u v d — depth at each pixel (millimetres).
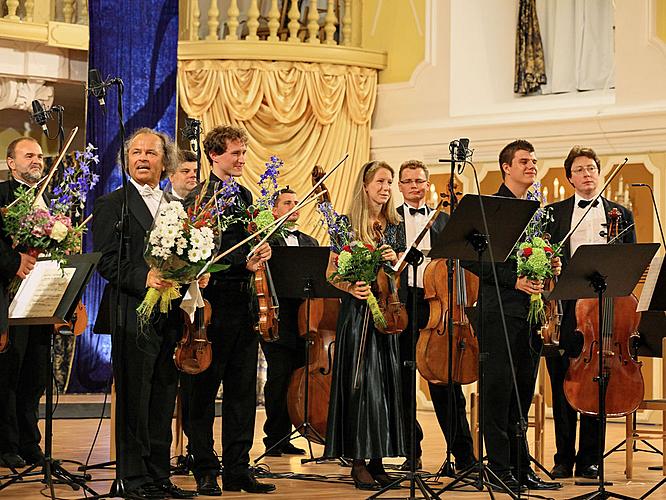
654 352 6543
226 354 5387
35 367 6371
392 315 5402
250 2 11219
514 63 10953
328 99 10773
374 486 5547
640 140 9547
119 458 4910
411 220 6430
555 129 9984
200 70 10562
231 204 5188
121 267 4926
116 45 10125
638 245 5070
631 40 9734
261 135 10648
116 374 4918
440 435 8297
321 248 6215
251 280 5387
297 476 6008
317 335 6621
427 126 10672
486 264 5633
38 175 6500
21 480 5664
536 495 5430
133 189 5168
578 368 5961
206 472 5320
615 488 5828
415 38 10898
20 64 9914
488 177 10328
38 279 4746
